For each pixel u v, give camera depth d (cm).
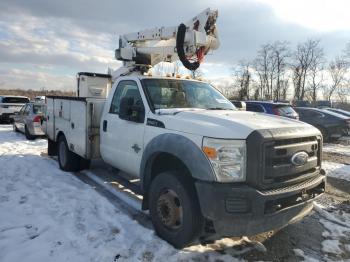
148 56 834
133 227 462
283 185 376
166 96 516
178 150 397
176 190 399
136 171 515
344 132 1595
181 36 705
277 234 468
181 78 576
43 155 984
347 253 423
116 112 579
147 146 455
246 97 5709
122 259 380
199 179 371
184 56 713
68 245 407
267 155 361
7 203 546
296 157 385
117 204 553
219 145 365
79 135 686
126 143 530
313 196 414
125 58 823
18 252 388
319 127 1614
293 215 394
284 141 379
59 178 709
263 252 414
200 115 426
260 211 350
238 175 362
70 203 550
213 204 357
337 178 829
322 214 549
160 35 790
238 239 445
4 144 1225
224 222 361
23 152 1045
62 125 780
